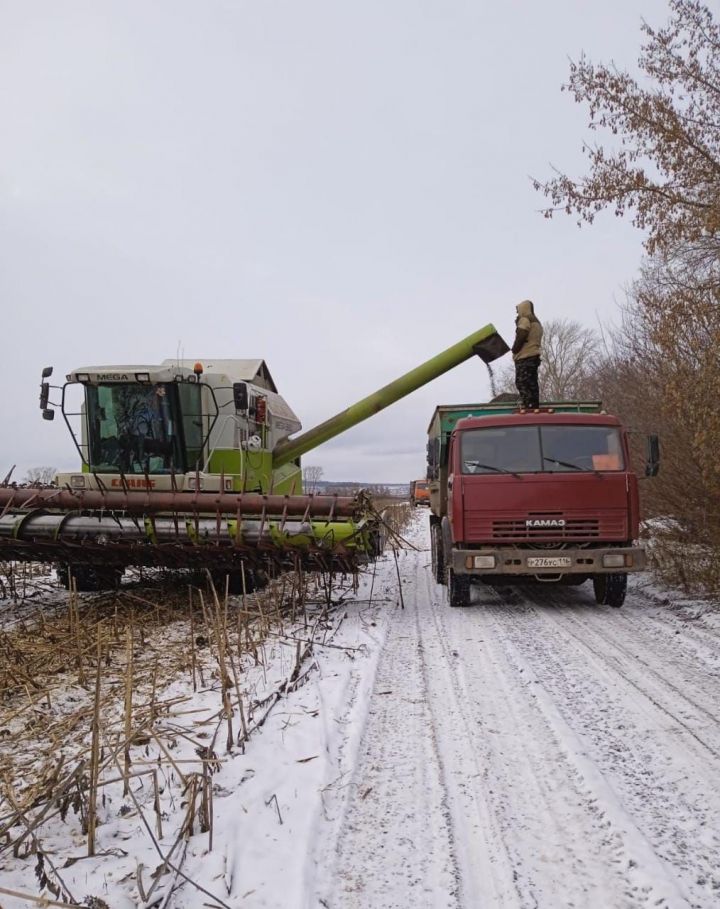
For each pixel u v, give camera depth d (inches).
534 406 408.5
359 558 329.4
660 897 108.2
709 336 330.0
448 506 365.7
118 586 413.1
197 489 335.0
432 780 151.7
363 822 134.5
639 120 348.5
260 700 202.8
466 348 488.1
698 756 161.5
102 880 114.6
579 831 129.4
